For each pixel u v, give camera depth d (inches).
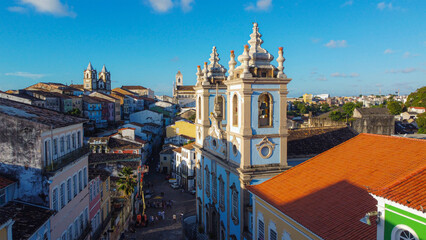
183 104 6978.4
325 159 930.1
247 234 1067.3
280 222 773.9
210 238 1439.5
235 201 1191.6
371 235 574.9
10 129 898.1
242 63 1137.4
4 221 620.4
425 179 515.8
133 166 2176.4
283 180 904.9
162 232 1894.7
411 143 811.4
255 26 1146.0
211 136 1448.1
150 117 4948.3
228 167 1223.5
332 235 604.7
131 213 2047.2
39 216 843.4
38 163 893.2
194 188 2721.5
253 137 1104.8
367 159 831.7
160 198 2503.7
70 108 3998.5
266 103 1142.3
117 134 3157.0
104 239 1467.8
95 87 6619.1
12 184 891.4
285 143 1144.8
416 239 449.4
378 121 3265.3
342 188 746.2
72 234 1080.2
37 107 1205.7
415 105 5221.5
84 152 1175.0
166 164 3307.1
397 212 477.4
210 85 1546.5
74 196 1105.4
